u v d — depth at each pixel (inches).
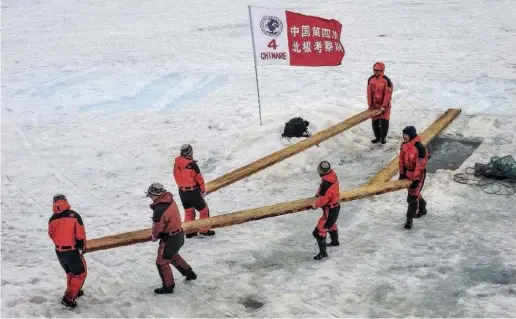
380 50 772.0
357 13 1010.7
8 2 1445.6
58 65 848.9
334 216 299.1
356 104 551.5
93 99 666.2
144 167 462.6
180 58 831.1
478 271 289.6
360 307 266.1
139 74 764.0
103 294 288.2
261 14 458.6
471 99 558.6
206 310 270.1
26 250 341.7
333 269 298.2
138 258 323.6
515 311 256.2
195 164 324.2
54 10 1327.5
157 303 276.8
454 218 343.9
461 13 949.8
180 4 1279.5
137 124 566.3
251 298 278.2
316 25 469.4
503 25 851.4
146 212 384.2
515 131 474.3
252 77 705.6
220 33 969.5
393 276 288.8
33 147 525.3
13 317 264.5
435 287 278.1
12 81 775.1
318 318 259.4
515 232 325.1
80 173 459.5
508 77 621.3
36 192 428.8
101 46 953.5
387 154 450.9
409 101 559.5
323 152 451.8
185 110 597.3
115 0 1391.5
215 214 370.0
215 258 316.5
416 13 977.5
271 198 390.0
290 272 298.4
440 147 456.8
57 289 293.4
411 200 328.2
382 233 331.9
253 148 465.7
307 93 619.8
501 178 386.9
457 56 715.4
